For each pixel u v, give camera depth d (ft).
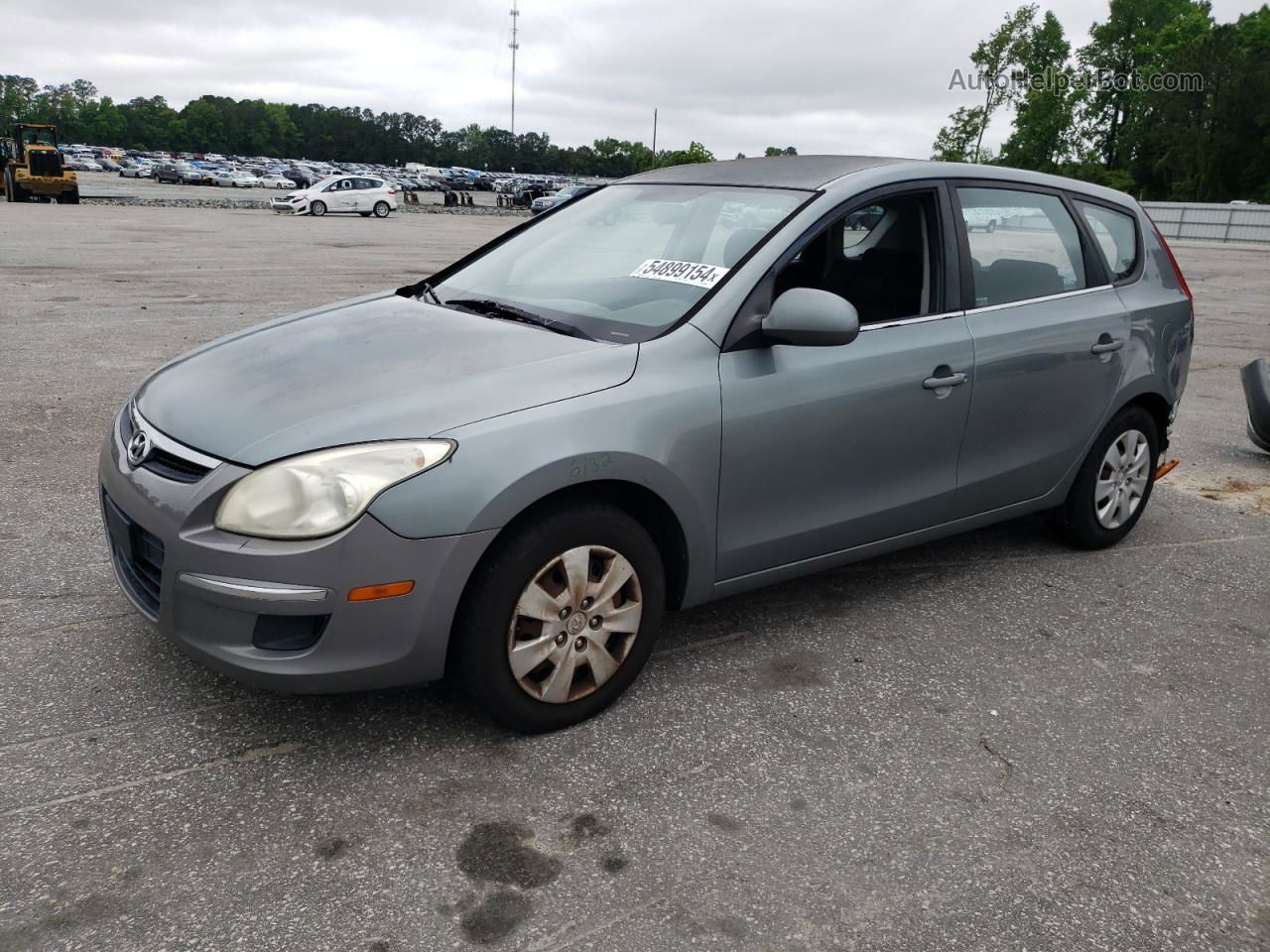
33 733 9.36
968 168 13.11
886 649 11.92
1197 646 12.47
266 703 10.03
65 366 24.94
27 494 15.65
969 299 12.65
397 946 7.07
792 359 10.82
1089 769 9.69
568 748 9.55
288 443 8.54
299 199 127.85
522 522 9.08
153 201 138.00
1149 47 295.69
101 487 10.26
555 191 195.72
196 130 616.80
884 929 7.47
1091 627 12.84
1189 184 262.88
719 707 10.41
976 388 12.50
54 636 11.17
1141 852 8.51
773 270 10.82
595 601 9.64
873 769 9.48
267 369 10.03
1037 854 8.41
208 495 8.48
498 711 9.32
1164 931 7.62
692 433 9.95
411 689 10.45
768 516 10.93
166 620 8.82
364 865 7.86
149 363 25.73
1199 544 16.07
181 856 7.87
